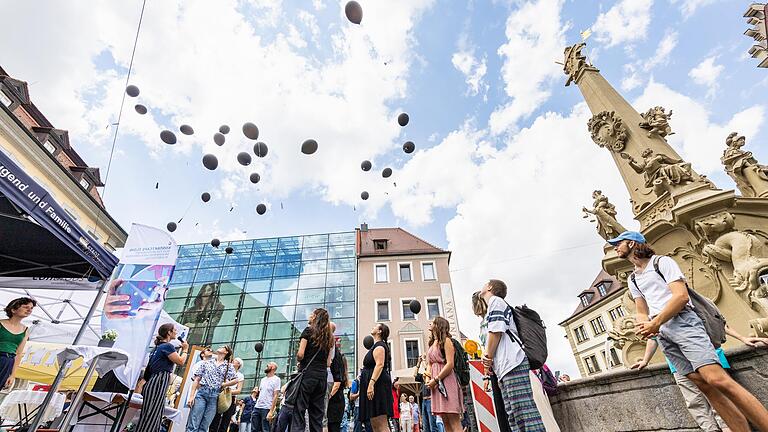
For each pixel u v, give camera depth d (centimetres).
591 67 1003
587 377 400
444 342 393
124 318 527
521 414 278
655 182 697
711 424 278
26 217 405
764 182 677
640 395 344
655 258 270
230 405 709
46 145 1561
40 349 720
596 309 3488
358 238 3272
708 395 241
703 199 601
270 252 2789
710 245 595
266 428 668
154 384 429
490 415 391
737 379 265
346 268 2680
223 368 618
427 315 2547
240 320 2397
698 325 237
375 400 415
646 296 271
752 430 236
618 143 854
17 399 577
